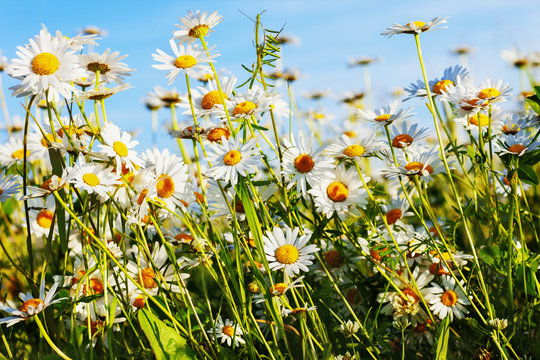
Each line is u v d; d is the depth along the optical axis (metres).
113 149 0.59
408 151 0.69
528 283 0.62
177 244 0.73
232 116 0.63
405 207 0.73
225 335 0.63
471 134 0.65
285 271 0.60
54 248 0.76
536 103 0.64
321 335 0.62
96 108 0.60
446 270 0.67
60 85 0.58
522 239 0.63
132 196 0.60
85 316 0.63
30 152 0.75
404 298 0.63
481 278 0.61
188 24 0.64
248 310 0.62
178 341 0.58
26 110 0.60
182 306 0.69
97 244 0.58
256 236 0.58
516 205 0.63
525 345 0.62
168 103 0.91
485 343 0.64
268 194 0.67
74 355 0.58
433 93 0.68
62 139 0.64
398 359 0.65
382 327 0.61
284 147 0.66
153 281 0.65
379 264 0.66
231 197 0.67
